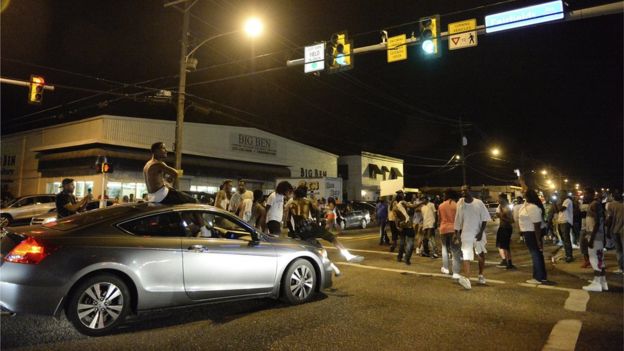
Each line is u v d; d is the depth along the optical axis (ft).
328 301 21.97
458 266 28.02
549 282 27.27
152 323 17.79
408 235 34.94
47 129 98.78
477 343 15.78
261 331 16.88
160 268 17.20
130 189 88.28
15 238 15.99
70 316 15.55
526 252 45.01
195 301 18.07
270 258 20.30
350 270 31.73
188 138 100.94
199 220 20.53
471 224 26.14
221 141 108.68
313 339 15.98
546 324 18.25
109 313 16.24
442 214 31.19
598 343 15.92
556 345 15.62
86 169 86.22
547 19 35.27
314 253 22.22
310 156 139.64
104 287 16.29
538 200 28.09
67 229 16.52
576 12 34.32
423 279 28.32
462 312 20.06
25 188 101.19
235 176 111.14
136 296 16.83
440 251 44.21
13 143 106.22
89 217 17.65
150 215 18.06
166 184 21.94
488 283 27.27
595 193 30.01
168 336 16.12
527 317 19.31
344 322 18.21
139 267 16.72
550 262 37.27
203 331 16.79
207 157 106.42
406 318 18.94
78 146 90.63
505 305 21.48
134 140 90.68
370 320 18.54
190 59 61.98
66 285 15.29
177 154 59.98
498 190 170.50
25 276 15.06
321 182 96.78
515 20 36.65
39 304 15.02
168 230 18.37
